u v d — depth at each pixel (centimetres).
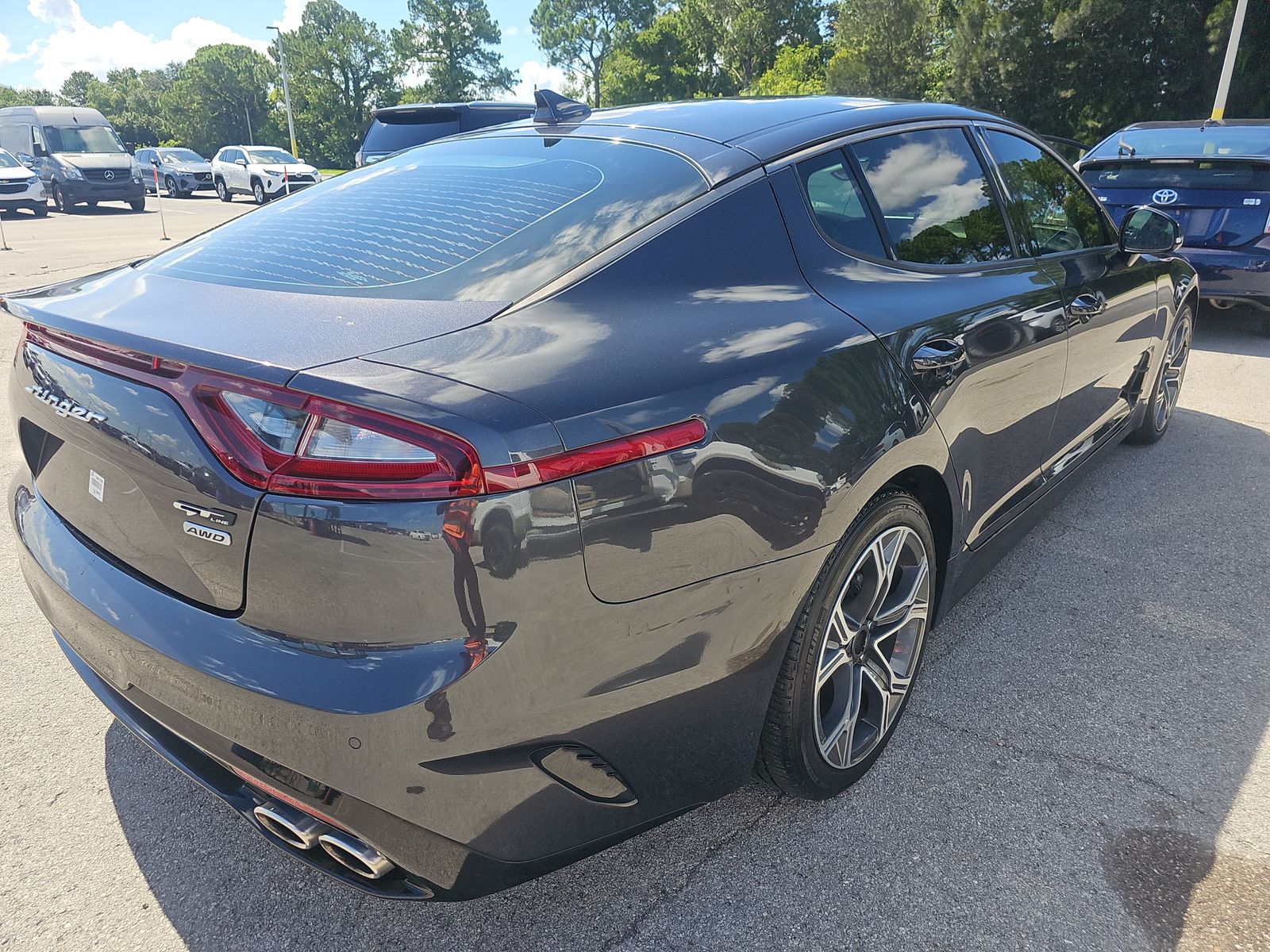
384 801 137
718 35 7581
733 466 156
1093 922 176
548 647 137
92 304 175
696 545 152
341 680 133
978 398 227
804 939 173
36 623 293
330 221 200
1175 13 2658
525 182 203
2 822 205
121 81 13600
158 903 184
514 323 155
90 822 206
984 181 267
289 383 130
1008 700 250
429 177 218
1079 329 286
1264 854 193
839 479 175
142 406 148
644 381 150
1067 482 314
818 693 190
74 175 2175
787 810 208
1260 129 717
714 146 205
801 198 205
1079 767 221
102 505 168
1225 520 366
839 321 192
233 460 136
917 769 221
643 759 158
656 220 182
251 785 155
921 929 175
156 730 177
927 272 228
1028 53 2964
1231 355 641
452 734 133
